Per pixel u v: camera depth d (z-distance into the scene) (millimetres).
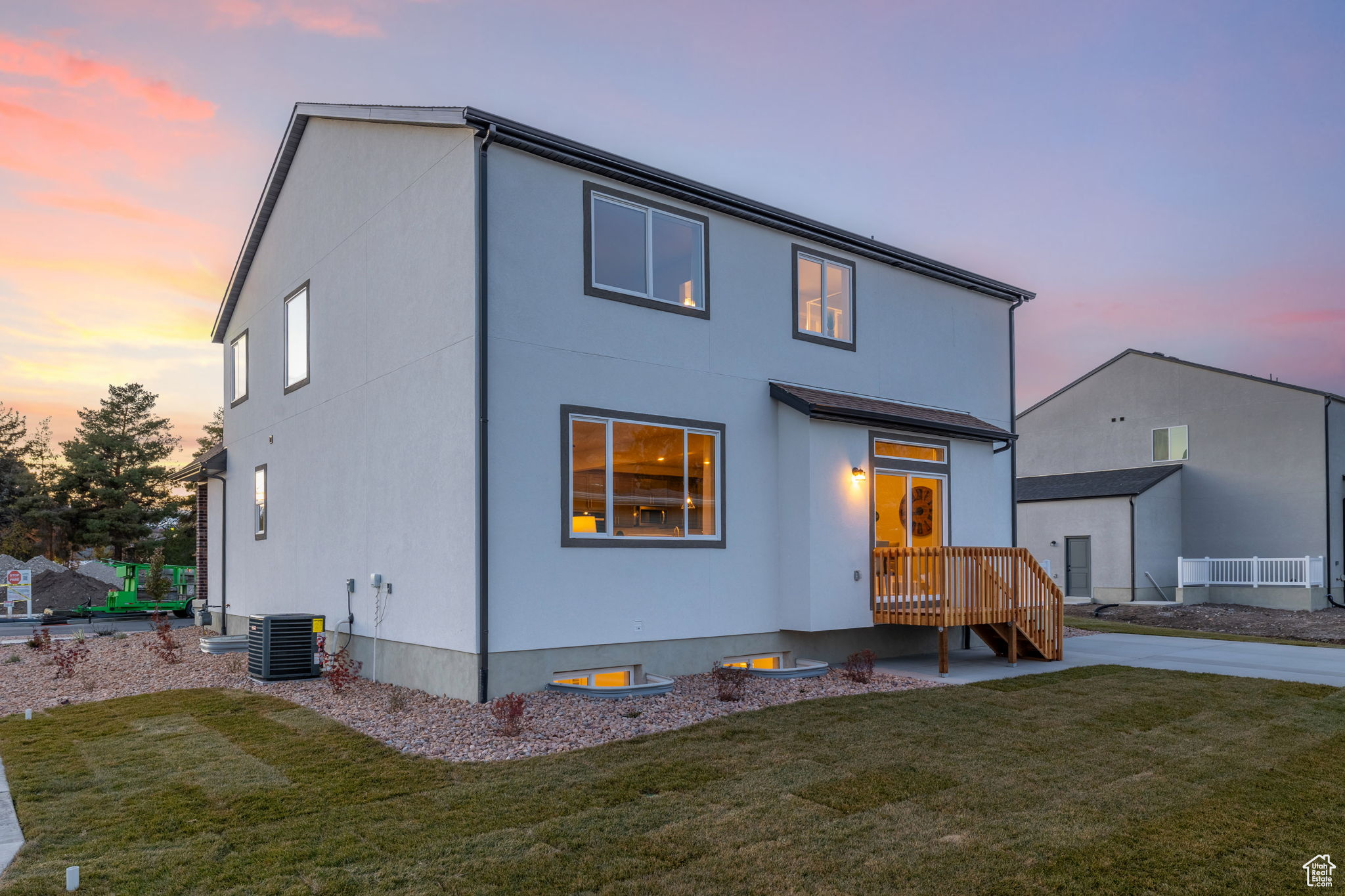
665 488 10820
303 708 9031
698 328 11359
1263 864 4797
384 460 10984
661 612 10609
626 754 7000
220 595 17938
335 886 4355
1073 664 12508
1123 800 5879
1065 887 4469
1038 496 28938
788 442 12031
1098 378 31109
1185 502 28562
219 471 17828
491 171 9484
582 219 10250
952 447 13930
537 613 9453
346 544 11938
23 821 5332
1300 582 24875
